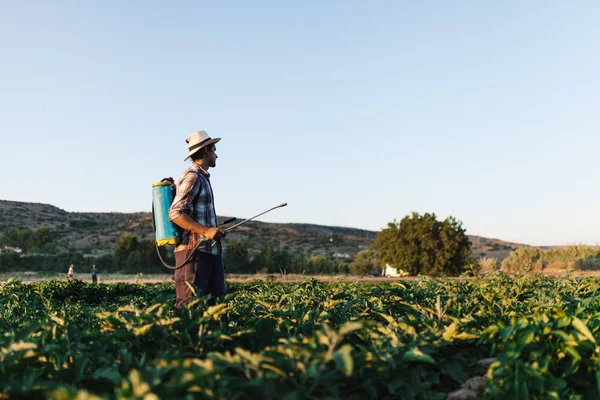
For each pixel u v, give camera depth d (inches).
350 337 184.7
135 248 2479.1
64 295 466.6
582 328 149.7
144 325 155.8
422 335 163.6
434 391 161.2
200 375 100.7
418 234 1707.7
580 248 1445.6
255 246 4517.7
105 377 134.0
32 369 143.2
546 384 139.5
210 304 222.2
